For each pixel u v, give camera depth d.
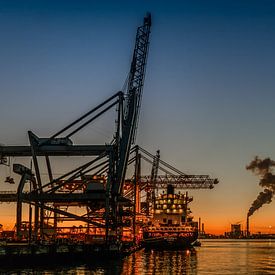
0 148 96.62
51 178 105.06
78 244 82.94
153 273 72.69
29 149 96.94
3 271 68.06
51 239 94.00
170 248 145.00
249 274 75.19
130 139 100.88
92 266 78.06
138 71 109.12
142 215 147.25
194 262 99.25
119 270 73.62
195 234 149.12
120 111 97.81
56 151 95.38
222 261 105.31
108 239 92.69
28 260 74.12
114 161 96.94
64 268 73.56
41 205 94.19
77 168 94.88
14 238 94.19
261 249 193.88
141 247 146.38
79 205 103.69
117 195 96.94
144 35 109.69
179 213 153.75
